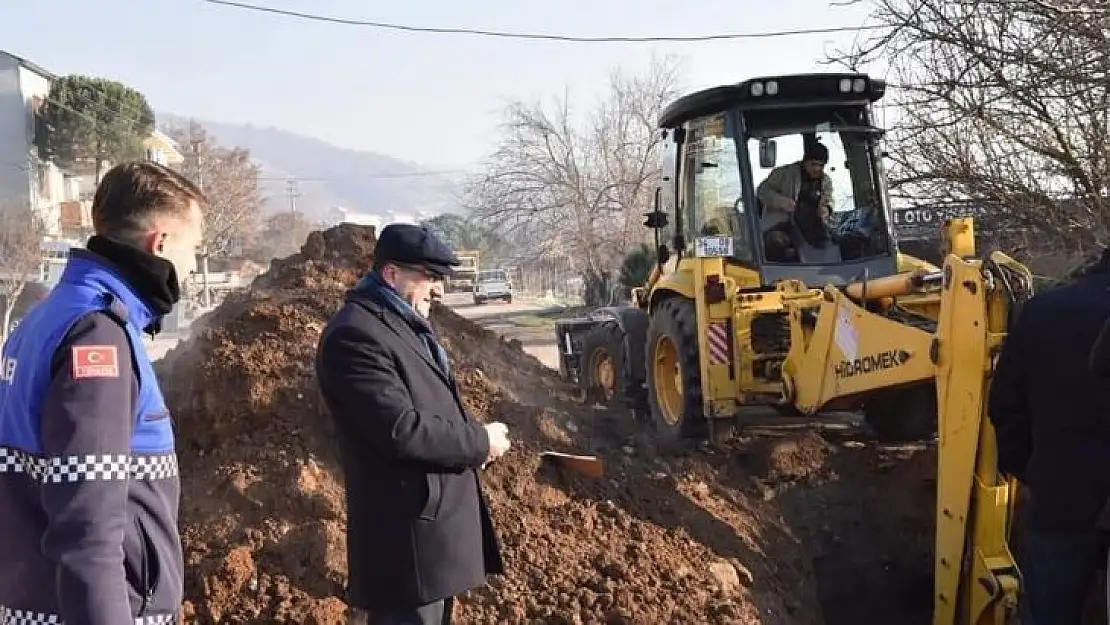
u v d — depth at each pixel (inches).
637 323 342.0
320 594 157.9
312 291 243.1
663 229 337.1
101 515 84.4
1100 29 273.0
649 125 1285.7
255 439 189.8
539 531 183.3
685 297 289.0
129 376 89.4
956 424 177.3
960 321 176.4
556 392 286.2
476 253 1991.9
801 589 212.2
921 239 386.6
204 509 173.6
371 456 121.3
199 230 101.0
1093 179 315.9
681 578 185.9
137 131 1774.1
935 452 242.5
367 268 265.9
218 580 156.1
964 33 310.7
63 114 1633.9
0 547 89.4
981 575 173.3
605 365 370.9
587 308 1306.6
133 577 92.1
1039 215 336.5
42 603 88.2
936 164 346.9
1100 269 149.6
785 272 273.4
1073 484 143.7
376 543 120.9
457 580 122.6
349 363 119.6
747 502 234.2
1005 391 153.3
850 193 286.4
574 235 1301.7
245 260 2237.9
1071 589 147.2
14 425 88.7
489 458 127.3
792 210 281.6
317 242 270.7
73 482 84.0
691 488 227.0
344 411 121.0
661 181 333.1
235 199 2258.9
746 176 275.6
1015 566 171.9
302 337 215.6
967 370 174.9
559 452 214.4
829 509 239.6
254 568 159.6
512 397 233.0
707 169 298.4
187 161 2143.2
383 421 116.8
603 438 251.4
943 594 180.9
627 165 1290.6
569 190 1295.5
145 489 93.3
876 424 282.4
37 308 92.7
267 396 195.5
